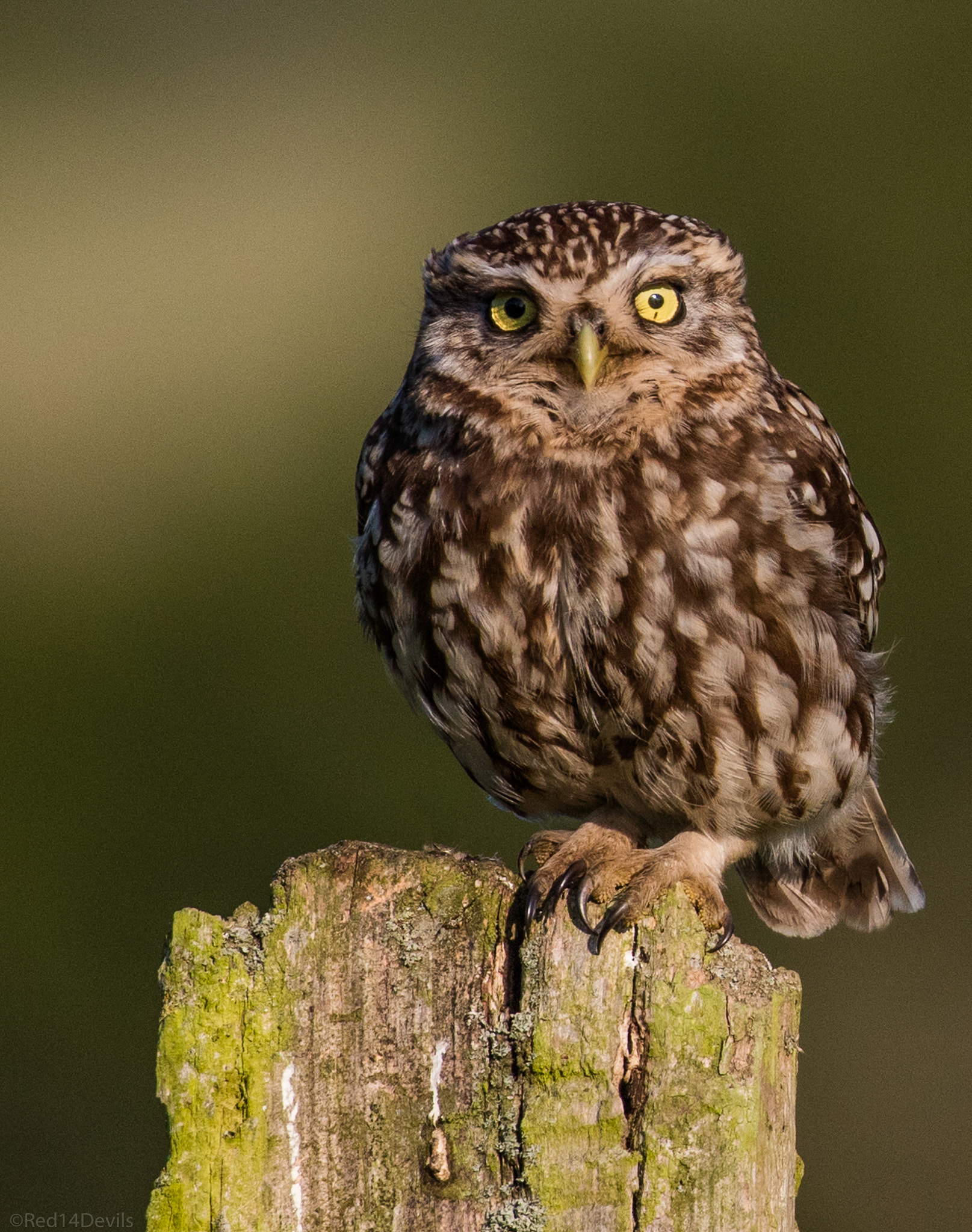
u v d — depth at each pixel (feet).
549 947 21.03
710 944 21.58
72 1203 49.14
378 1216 20.84
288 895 21.38
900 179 67.26
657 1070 20.66
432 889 21.44
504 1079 20.90
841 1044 53.62
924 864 58.23
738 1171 20.49
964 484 62.49
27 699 57.93
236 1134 20.99
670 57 71.10
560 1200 20.53
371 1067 21.12
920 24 67.67
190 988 21.24
